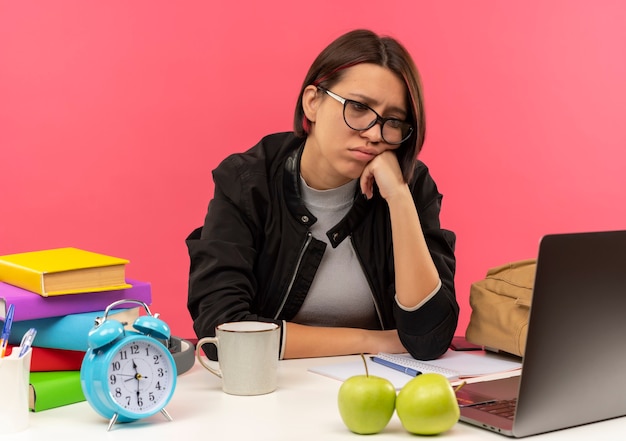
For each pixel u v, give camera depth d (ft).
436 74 12.50
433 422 3.92
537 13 12.69
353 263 6.59
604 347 4.10
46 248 11.68
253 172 6.54
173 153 11.96
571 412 4.07
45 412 4.41
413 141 6.04
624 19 12.93
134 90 11.81
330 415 4.33
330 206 6.49
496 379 5.02
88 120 11.70
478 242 12.75
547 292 3.81
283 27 12.13
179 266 12.07
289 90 12.22
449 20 12.48
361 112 5.87
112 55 11.73
